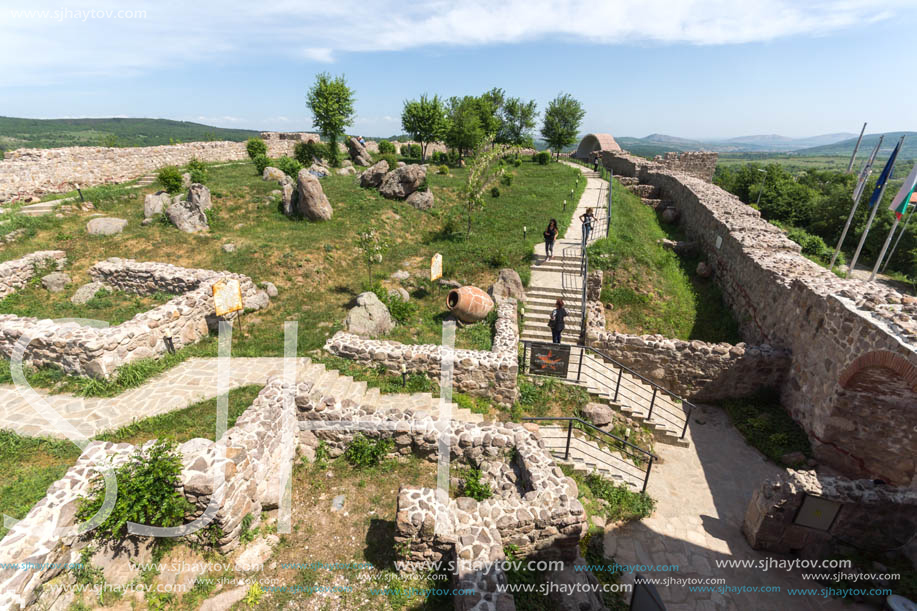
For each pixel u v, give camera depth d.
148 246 16.03
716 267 18.75
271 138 38.28
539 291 15.51
